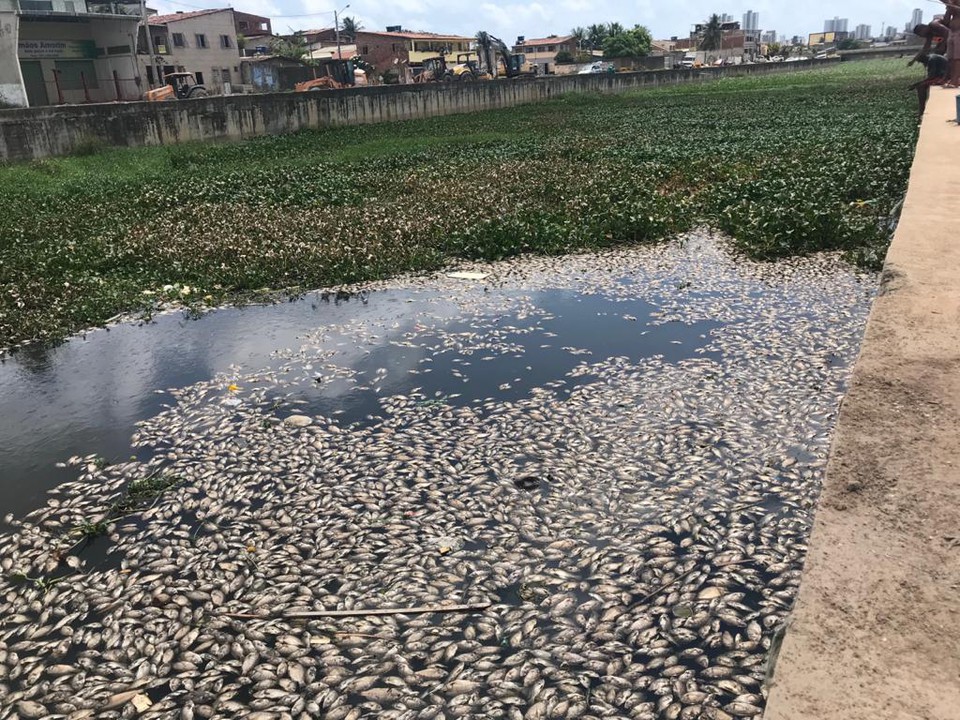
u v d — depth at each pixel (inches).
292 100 1104.2
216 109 998.4
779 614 121.6
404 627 124.3
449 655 117.4
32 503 169.2
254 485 170.6
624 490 159.3
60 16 1296.8
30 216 497.4
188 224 441.1
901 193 413.7
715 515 149.1
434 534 148.6
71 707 112.1
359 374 229.9
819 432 177.6
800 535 141.0
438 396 211.2
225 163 773.3
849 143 596.7
